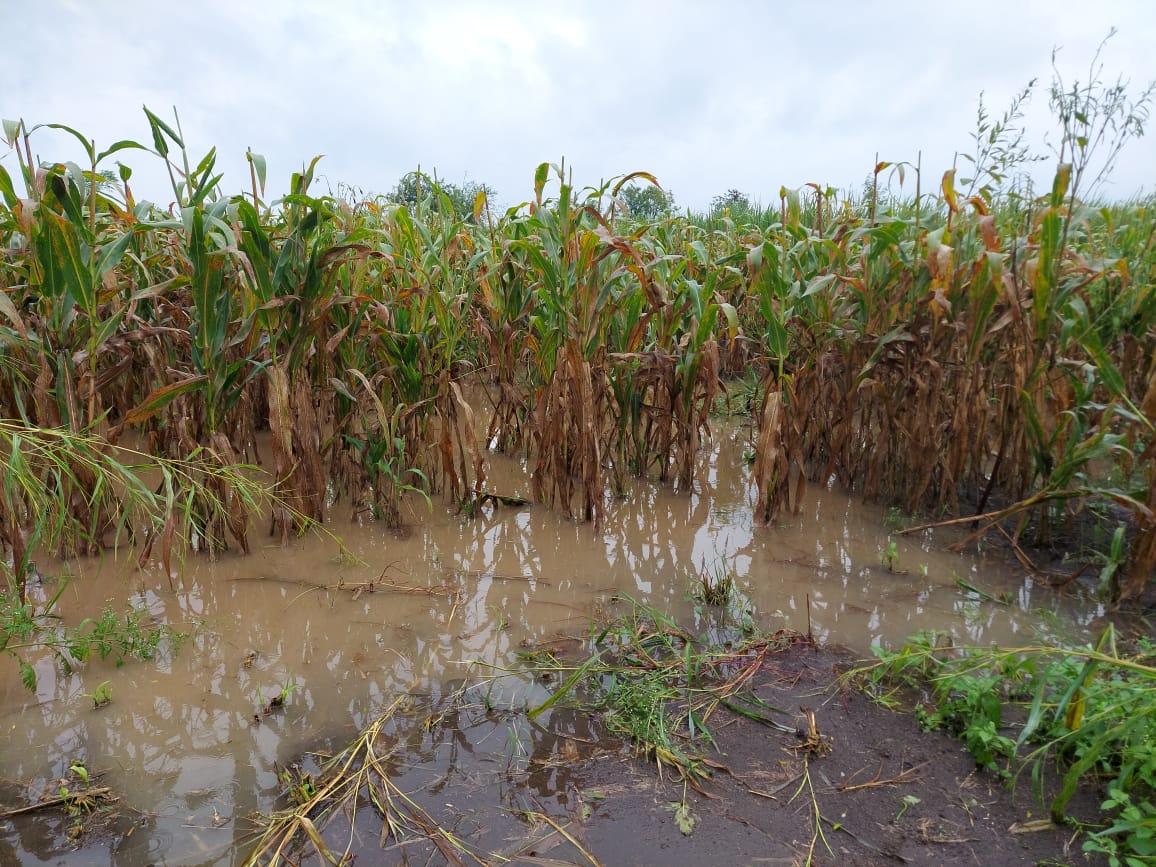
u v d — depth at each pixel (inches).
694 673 100.0
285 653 105.3
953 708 88.0
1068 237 156.9
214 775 79.4
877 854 69.0
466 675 100.0
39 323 129.1
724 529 155.2
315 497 145.3
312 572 131.6
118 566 129.6
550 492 168.4
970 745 83.2
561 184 144.3
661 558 141.3
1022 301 143.9
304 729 87.7
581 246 143.9
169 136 122.7
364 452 154.1
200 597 121.2
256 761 81.8
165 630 109.6
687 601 123.5
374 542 145.6
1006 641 108.7
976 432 156.9
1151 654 93.4
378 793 76.5
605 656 104.9
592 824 72.4
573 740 85.9
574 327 152.9
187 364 159.3
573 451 161.3
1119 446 115.5
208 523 132.6
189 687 96.3
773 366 167.9
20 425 117.0
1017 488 158.4
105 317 149.3
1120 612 117.8
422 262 173.8
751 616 117.4
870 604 121.7
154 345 145.6
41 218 111.8
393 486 149.8
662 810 74.5
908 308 162.6
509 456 196.9
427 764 81.3
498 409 192.4
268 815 73.4
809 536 151.3
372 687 97.0
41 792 76.0
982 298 138.8
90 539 124.9
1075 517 152.4
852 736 86.7
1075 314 143.1
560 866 67.2
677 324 165.8
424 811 74.1
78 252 113.9
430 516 159.6
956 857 68.7
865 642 109.1
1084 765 69.3
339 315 160.9
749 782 78.7
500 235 185.6
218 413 136.7
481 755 82.9
